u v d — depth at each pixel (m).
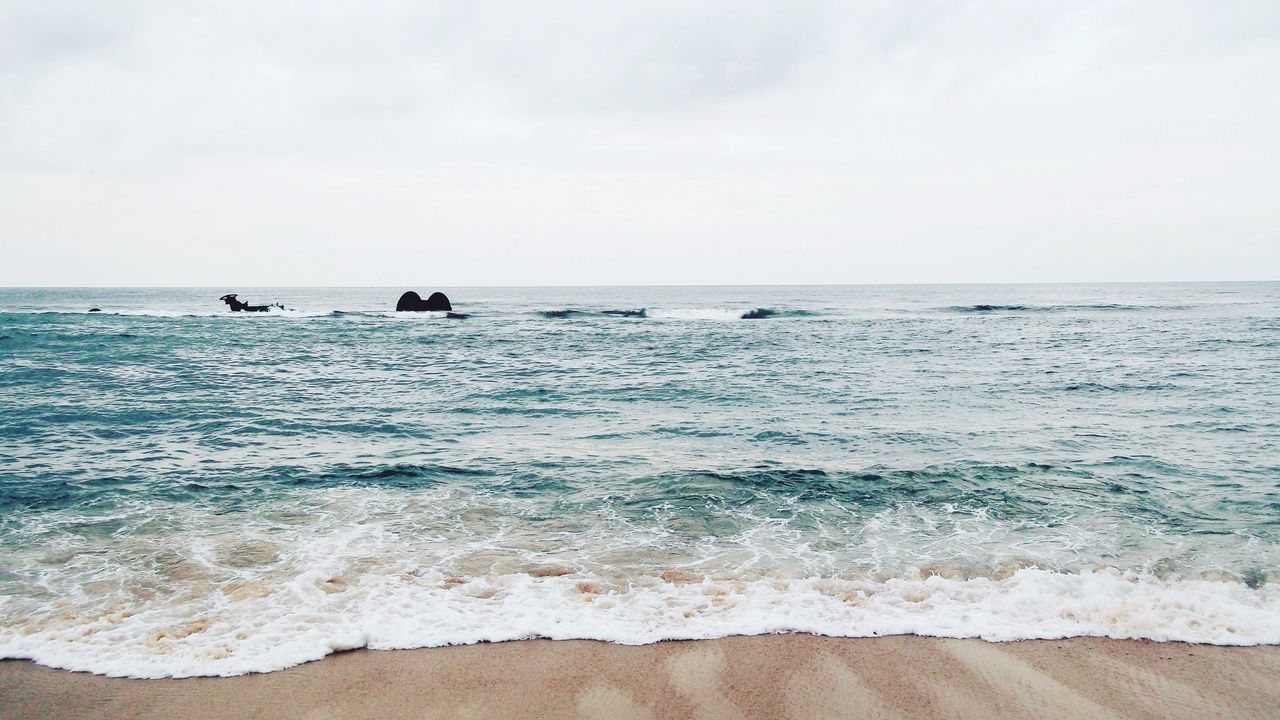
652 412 14.99
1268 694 4.58
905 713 4.41
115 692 4.56
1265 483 9.30
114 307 66.88
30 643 5.12
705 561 6.85
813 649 5.17
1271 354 24.33
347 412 14.84
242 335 33.97
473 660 4.99
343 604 5.79
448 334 35.47
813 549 7.20
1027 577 6.34
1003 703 4.52
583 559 6.88
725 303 71.75
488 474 10.02
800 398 16.67
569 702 4.50
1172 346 27.31
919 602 5.93
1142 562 6.73
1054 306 54.47
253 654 5.00
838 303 67.44
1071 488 9.23
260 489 9.22
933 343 29.86
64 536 7.38
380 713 4.37
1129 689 4.66
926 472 10.00
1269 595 5.96
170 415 14.20
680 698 4.55
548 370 22.00
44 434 12.37
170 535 7.43
